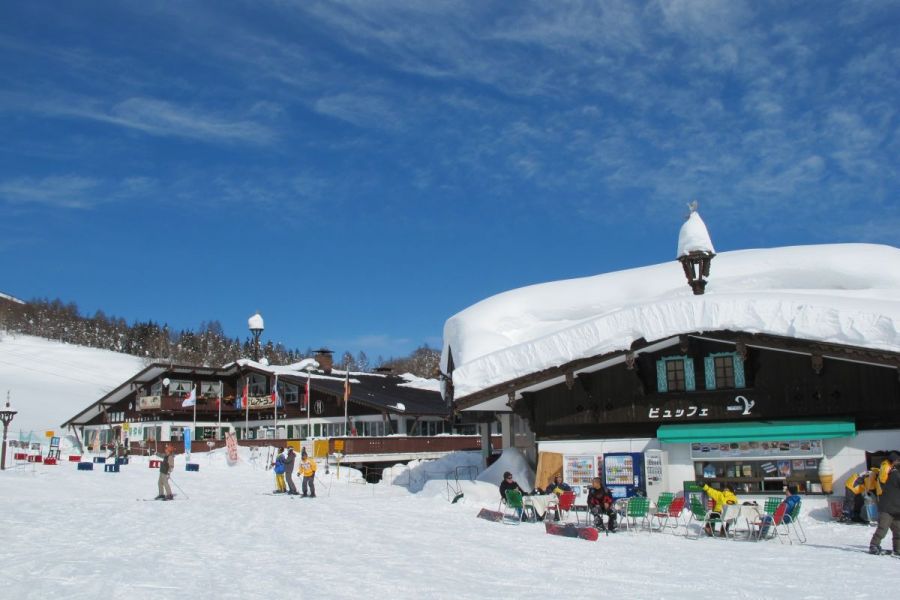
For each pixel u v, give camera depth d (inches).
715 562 526.6
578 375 932.6
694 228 970.7
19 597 360.5
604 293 1212.5
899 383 786.2
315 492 1117.1
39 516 737.6
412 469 1475.1
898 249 1155.3
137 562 469.4
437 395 2384.4
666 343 876.6
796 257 1145.4
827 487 793.6
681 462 860.0
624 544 621.0
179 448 2132.1
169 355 6003.9
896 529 562.9
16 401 3666.3
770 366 855.7
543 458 946.1
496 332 1160.8
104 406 2578.7
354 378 2488.9
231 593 378.6
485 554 540.7
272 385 2278.5
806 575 474.0
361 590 393.7
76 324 7470.5
